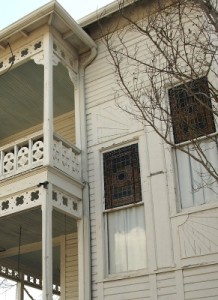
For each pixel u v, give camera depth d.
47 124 9.45
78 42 11.05
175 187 8.99
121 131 10.09
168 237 8.64
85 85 11.06
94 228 9.61
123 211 9.54
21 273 14.24
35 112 12.78
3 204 9.40
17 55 10.69
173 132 9.38
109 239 9.48
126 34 10.86
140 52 10.50
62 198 9.30
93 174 10.09
